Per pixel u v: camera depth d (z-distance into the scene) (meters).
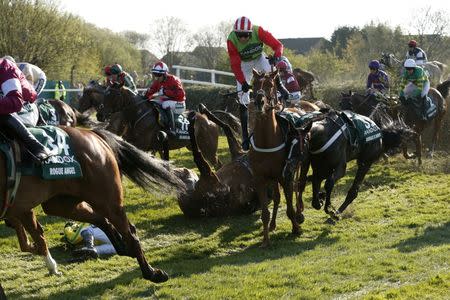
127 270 5.74
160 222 7.66
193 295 4.91
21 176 4.50
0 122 4.43
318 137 7.06
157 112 9.29
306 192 9.27
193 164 11.55
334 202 8.70
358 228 7.31
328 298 4.81
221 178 7.71
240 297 4.84
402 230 7.06
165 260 6.09
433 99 12.29
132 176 5.26
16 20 25.56
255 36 8.03
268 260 6.00
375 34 26.55
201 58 41.22
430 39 24.02
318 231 7.22
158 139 9.29
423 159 12.32
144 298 4.95
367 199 8.89
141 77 39.41
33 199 4.59
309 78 14.98
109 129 9.30
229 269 5.64
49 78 27.09
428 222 7.38
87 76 30.78
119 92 9.27
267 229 6.62
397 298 4.62
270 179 6.73
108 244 6.30
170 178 5.28
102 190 4.85
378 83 12.43
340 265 5.62
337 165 7.25
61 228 7.22
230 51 8.05
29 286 5.27
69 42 26.98
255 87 6.50
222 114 9.63
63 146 4.71
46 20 26.03
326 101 15.80
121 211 4.96
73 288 5.22
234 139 8.34
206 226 7.51
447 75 17.05
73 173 4.68
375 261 5.74
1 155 4.41
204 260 6.09
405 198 8.92
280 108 7.04
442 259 5.74
